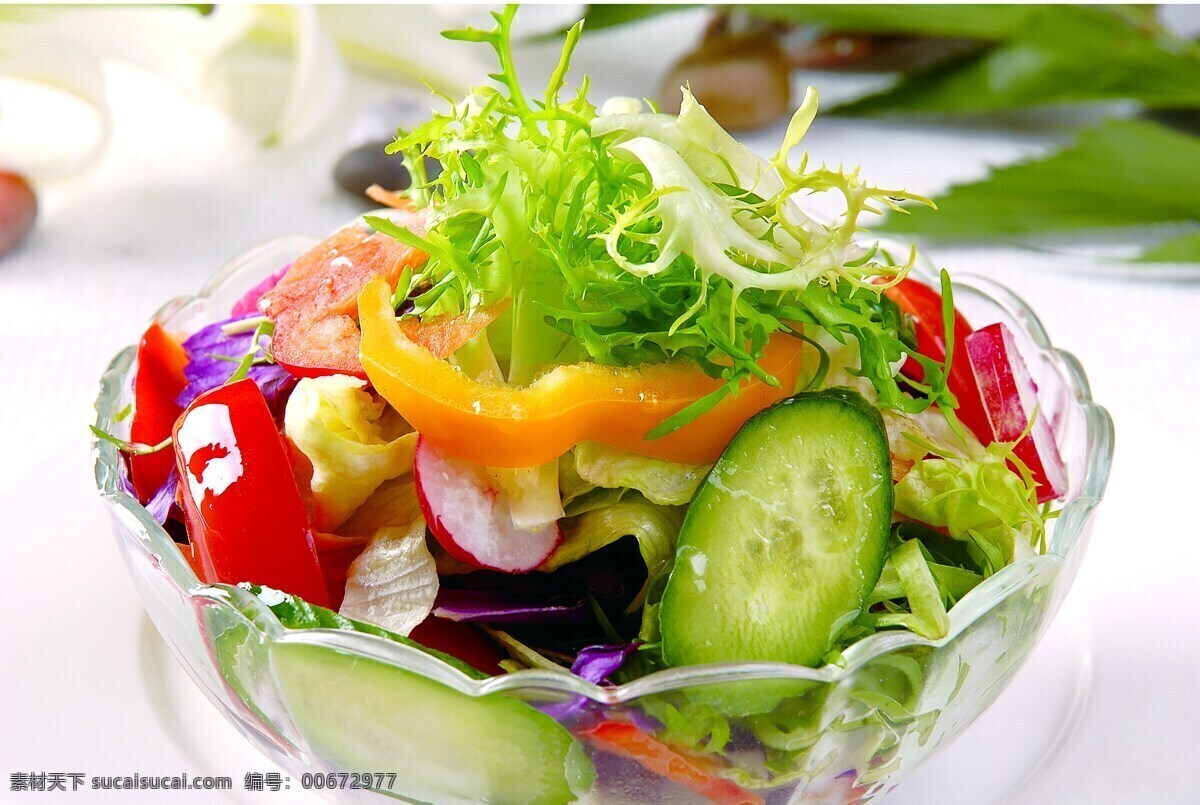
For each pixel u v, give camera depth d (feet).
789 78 2.31
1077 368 1.46
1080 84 2.29
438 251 1.24
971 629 1.20
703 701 1.15
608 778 1.19
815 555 1.21
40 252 2.04
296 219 2.13
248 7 2.21
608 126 1.27
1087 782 1.33
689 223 1.21
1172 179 2.06
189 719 1.40
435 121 1.26
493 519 1.27
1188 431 1.71
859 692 1.17
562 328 1.26
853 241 1.56
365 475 1.30
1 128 2.15
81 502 1.55
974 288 1.55
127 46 2.20
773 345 1.27
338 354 1.33
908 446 1.33
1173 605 1.46
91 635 1.44
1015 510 1.29
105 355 1.87
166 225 2.11
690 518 1.21
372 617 1.27
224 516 1.25
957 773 1.36
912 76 2.37
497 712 1.16
